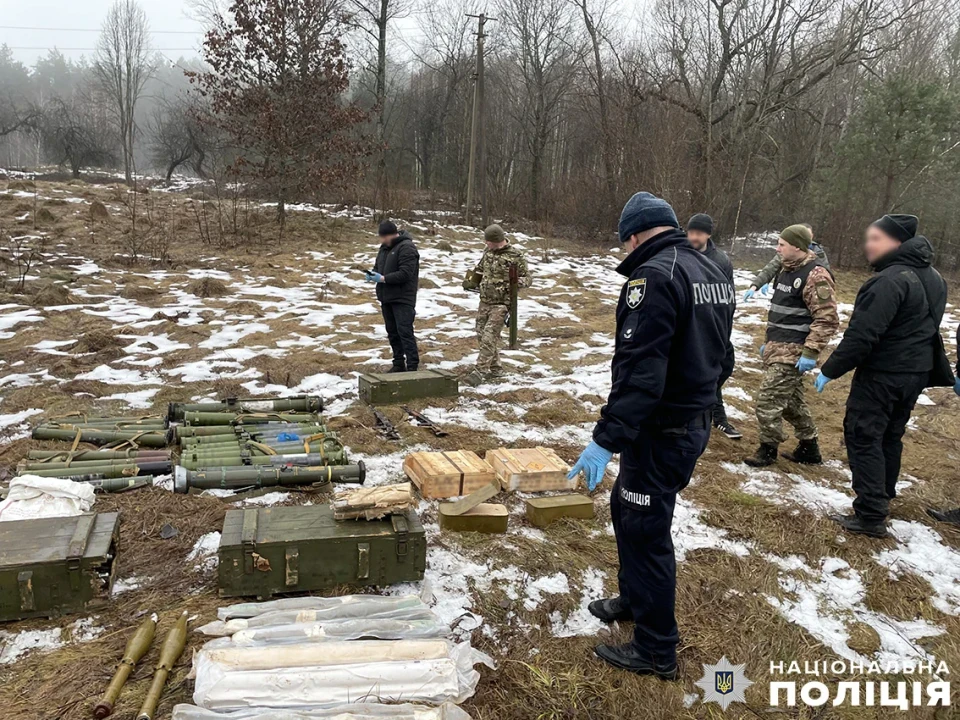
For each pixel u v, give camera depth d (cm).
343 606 303
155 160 3812
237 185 2619
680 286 253
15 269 1113
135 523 381
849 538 416
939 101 1909
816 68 2348
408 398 620
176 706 243
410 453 496
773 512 440
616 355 264
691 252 271
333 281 1194
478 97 2362
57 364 682
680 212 2230
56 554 298
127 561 345
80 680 262
